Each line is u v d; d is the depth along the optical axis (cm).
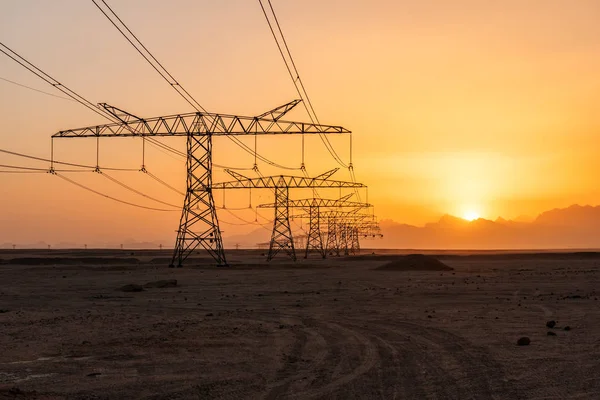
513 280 6175
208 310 3647
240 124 6819
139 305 3981
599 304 3684
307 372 1798
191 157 8794
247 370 1833
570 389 1529
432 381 1648
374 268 9312
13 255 18412
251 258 15525
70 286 5769
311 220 15762
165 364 1930
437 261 9075
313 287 5556
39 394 1514
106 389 1588
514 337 2414
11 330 2692
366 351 2150
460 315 3206
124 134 7100
